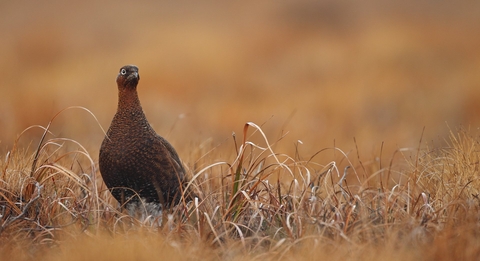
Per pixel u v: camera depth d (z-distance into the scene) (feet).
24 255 38.01
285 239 39.63
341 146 84.38
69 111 101.65
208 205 45.78
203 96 127.03
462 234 37.63
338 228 40.01
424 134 94.27
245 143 45.47
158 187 46.16
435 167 51.08
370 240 37.76
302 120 101.50
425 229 39.86
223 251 38.47
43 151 50.80
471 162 48.24
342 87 129.18
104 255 36.60
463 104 109.81
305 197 44.75
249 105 116.06
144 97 123.54
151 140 45.91
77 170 54.49
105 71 149.28
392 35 181.68
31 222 42.60
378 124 99.96
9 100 106.42
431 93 119.85
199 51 169.27
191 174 50.65
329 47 174.60
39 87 127.13
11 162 50.37
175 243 38.24
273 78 146.10
